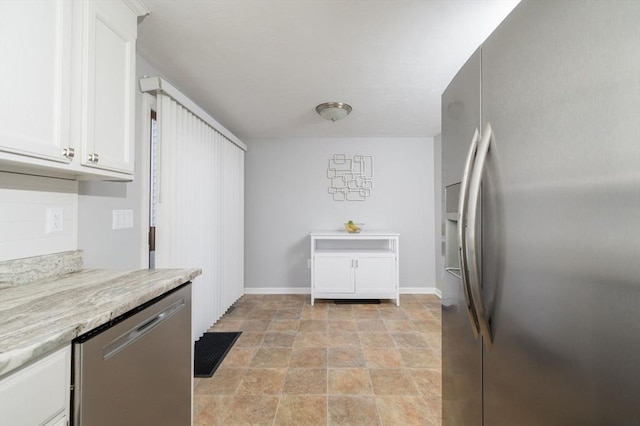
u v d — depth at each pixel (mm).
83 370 785
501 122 832
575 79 578
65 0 1078
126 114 1433
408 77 2344
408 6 1540
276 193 4270
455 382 1181
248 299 4000
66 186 1435
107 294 1040
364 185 4262
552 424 637
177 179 2291
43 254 1320
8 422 625
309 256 4266
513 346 765
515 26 772
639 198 459
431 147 4270
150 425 1079
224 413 1735
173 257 2225
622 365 488
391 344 2646
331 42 1869
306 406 1799
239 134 4102
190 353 1397
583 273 558
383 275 3795
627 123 476
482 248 896
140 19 1625
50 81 1032
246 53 1997
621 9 487
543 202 660
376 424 1649
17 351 623
